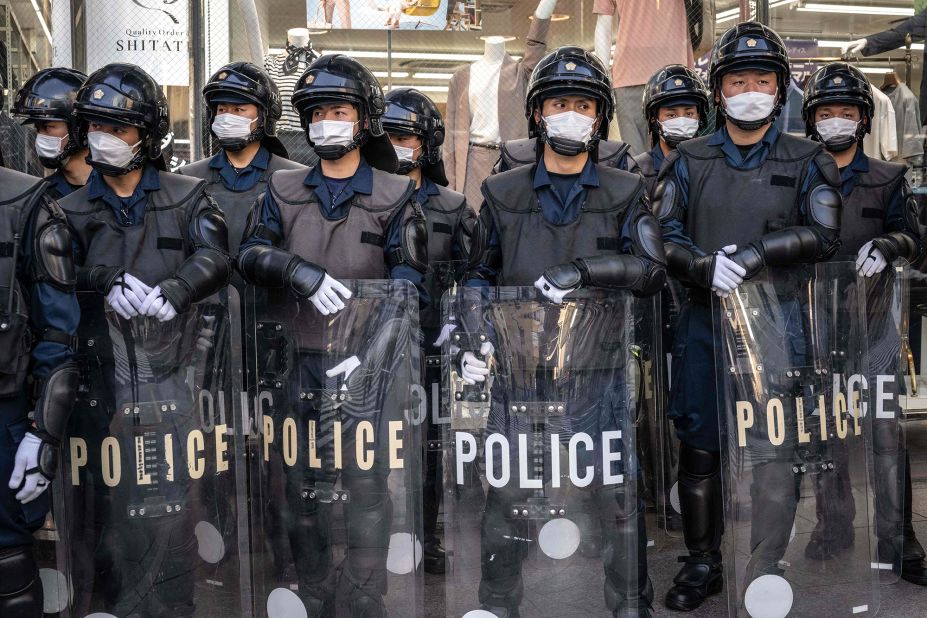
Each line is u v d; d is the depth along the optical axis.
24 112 3.38
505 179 3.10
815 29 5.25
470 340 2.82
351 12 5.40
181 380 2.85
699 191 3.40
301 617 2.89
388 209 3.03
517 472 2.79
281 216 3.04
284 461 2.88
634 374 2.86
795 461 3.09
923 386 4.96
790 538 3.08
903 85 5.09
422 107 4.07
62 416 2.56
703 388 3.42
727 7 5.59
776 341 3.09
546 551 2.78
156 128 2.88
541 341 2.79
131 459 2.79
